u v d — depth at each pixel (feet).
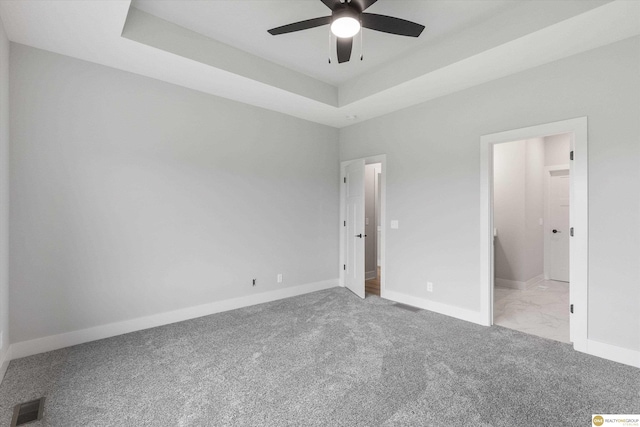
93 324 9.34
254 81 10.60
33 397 6.49
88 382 7.06
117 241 9.73
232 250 12.37
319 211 15.52
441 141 11.89
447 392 6.65
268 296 13.50
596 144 8.38
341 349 8.73
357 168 14.57
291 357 8.27
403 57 10.61
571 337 9.04
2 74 7.38
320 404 6.26
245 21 8.70
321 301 13.47
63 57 8.83
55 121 8.70
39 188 8.47
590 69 8.48
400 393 6.63
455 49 9.20
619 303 8.05
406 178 13.12
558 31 7.59
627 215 7.94
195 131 11.33
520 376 7.30
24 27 7.49
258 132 13.11
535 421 5.74
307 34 9.32
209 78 10.39
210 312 11.73
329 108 13.28
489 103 10.53
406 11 8.21
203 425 5.68
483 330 10.16
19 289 8.20
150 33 8.38
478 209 10.83
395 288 13.58
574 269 8.79
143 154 10.21
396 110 13.46
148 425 5.68
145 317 10.28
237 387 6.87
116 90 9.68
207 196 11.66
